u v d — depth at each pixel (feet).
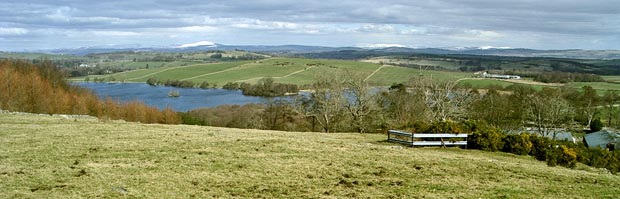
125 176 58.65
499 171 70.95
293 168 66.85
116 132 96.63
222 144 84.79
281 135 108.37
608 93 279.49
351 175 63.98
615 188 63.21
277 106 248.52
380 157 77.51
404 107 208.44
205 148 79.97
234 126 242.58
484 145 98.17
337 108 203.72
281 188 55.83
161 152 74.95
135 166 64.59
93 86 438.81
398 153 82.84
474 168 72.08
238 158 72.54
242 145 84.53
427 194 55.01
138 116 206.59
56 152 71.72
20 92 197.47
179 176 59.88
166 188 53.93
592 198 56.39
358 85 205.87
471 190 57.72
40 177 56.34
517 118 232.12
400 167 70.13
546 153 90.89
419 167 70.54
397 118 202.18
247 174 62.39
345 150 83.51
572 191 59.88
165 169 63.46
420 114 201.57
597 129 243.40
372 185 58.75
